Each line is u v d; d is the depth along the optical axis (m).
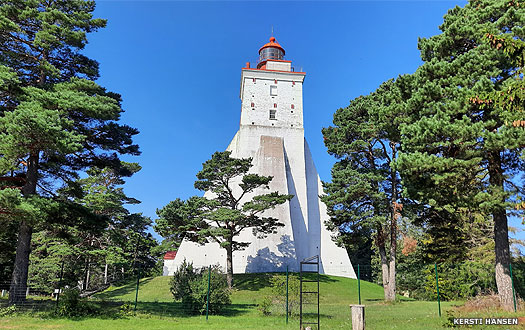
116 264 46.34
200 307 19.89
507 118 14.27
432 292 34.09
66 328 13.82
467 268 31.38
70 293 17.86
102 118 18.80
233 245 34.78
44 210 16.88
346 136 31.03
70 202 20.42
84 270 43.62
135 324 15.34
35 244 42.91
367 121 30.31
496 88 15.58
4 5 19.14
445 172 15.90
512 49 12.17
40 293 41.00
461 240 31.02
